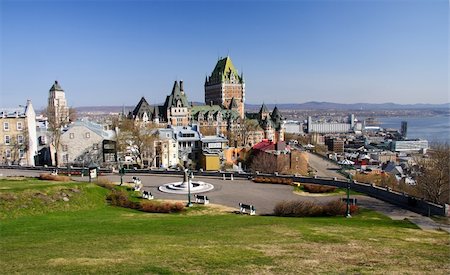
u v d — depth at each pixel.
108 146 100.88
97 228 33.00
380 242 28.11
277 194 57.44
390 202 50.41
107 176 73.88
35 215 40.75
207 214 45.19
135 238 28.34
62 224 35.19
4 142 98.94
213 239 28.20
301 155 111.06
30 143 101.44
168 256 22.70
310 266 21.05
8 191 44.12
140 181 65.69
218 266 20.69
